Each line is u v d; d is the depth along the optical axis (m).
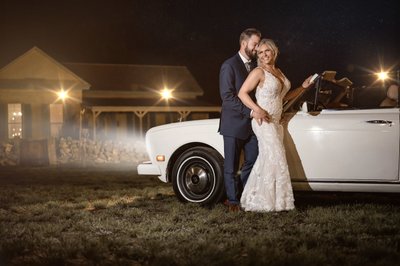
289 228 6.62
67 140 24.53
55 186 12.60
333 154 7.63
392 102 7.93
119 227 6.91
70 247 5.75
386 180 7.47
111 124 38.00
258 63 7.75
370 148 7.50
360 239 5.89
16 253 5.74
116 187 12.23
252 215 7.38
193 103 38.09
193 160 8.41
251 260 5.11
